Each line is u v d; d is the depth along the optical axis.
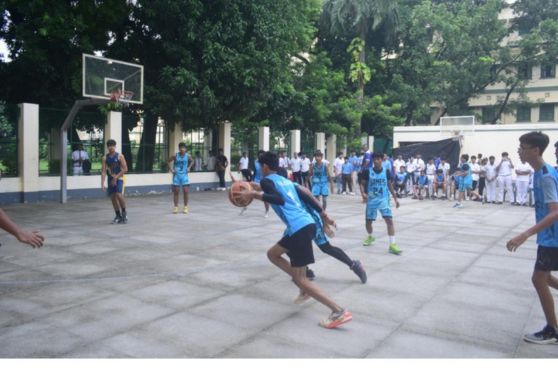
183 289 5.88
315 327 4.68
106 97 14.49
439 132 25.23
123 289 5.83
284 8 19.17
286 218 4.79
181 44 17.45
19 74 16.05
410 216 13.52
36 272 6.54
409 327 4.73
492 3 32.34
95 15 15.81
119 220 10.90
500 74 36.25
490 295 5.86
